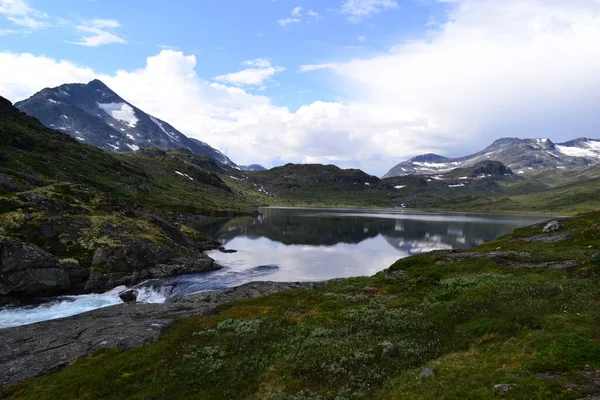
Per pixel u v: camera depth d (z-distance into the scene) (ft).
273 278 264.11
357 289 160.66
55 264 203.51
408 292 141.90
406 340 93.61
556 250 181.78
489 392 58.39
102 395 82.07
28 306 182.70
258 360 93.81
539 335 75.15
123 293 208.13
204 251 368.07
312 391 75.82
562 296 98.99
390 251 394.93
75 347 115.03
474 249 234.58
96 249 236.43
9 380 96.37
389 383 73.20
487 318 94.48
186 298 191.52
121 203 349.61
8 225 220.84
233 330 118.93
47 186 315.99
